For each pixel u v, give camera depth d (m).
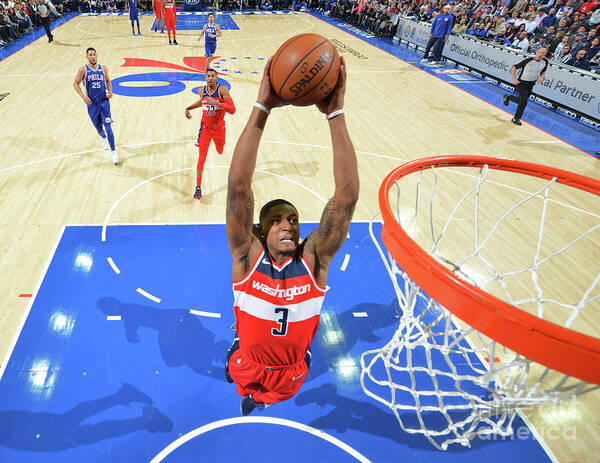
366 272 4.64
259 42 15.38
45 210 5.23
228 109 5.21
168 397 3.22
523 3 14.25
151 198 5.61
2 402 3.09
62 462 2.77
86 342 3.59
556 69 9.84
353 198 1.67
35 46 13.51
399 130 8.30
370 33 18.00
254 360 2.06
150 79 10.55
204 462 2.83
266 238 1.73
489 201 6.02
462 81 11.84
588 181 2.73
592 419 3.23
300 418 3.16
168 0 13.76
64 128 7.52
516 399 2.28
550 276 4.63
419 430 2.83
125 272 4.36
